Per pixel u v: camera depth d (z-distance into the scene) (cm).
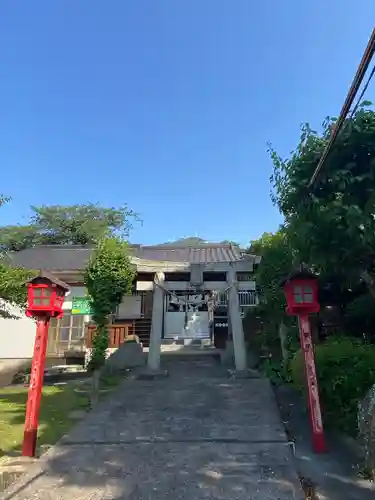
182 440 604
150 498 418
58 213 2988
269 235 1405
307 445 572
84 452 558
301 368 752
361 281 736
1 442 595
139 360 1445
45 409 810
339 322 959
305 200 552
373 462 439
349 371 619
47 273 610
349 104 353
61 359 1520
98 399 892
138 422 707
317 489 432
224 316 1791
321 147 545
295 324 1066
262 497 414
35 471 493
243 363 1212
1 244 2720
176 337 1689
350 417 586
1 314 1160
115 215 3172
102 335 1232
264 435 620
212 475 474
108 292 1214
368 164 518
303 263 636
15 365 1423
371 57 288
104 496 424
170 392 957
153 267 1356
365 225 475
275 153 654
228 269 1352
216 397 898
